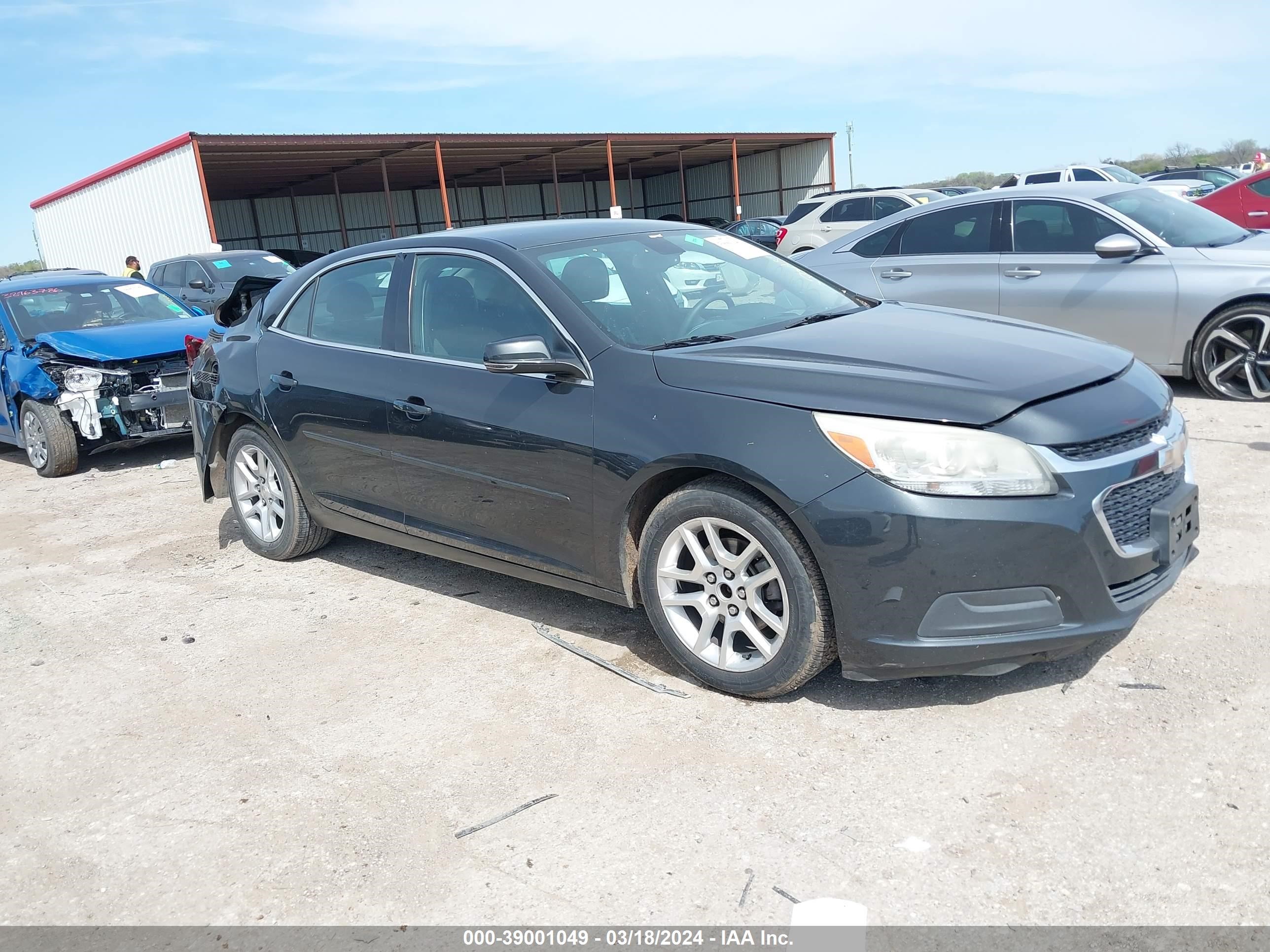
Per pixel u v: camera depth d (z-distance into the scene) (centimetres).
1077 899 233
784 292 427
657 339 363
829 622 312
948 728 308
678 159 3969
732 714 328
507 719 337
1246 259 668
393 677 376
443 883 258
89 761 335
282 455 494
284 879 265
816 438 300
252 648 415
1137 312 700
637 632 397
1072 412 298
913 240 796
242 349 507
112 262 2795
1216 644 344
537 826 278
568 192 4697
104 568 541
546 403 363
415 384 410
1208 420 642
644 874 254
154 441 820
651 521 341
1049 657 300
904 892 240
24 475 835
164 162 2397
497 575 477
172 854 280
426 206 4312
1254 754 280
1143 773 276
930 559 287
